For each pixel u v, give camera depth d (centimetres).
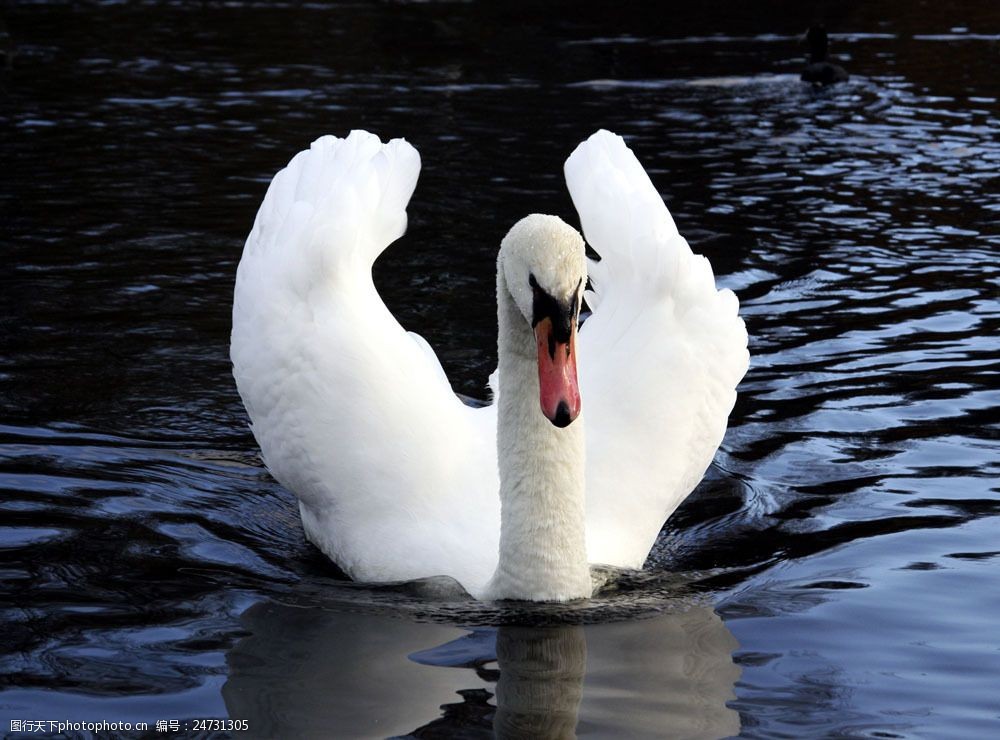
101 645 942
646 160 2492
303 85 3056
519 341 995
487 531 1081
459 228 1988
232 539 1143
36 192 2156
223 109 2791
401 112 2808
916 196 2261
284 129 2625
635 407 1128
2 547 1096
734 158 2517
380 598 1041
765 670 918
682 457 1127
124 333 1576
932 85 3231
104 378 1453
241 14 4016
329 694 876
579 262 926
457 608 1020
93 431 1330
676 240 1173
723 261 1898
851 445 1318
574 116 2825
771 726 840
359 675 906
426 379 1152
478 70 3312
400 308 1650
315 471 1120
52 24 3750
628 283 1180
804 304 1722
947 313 1686
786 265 1883
